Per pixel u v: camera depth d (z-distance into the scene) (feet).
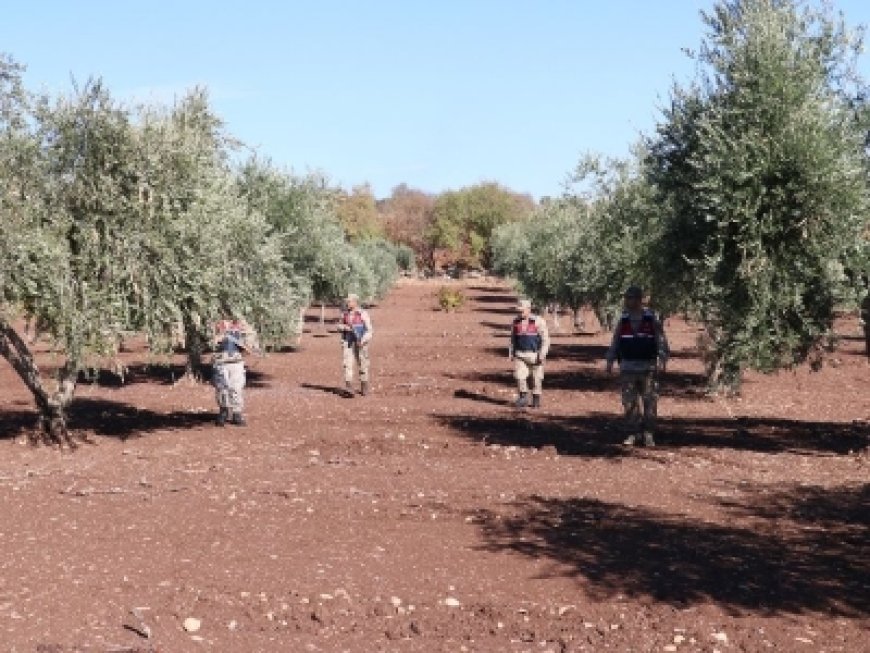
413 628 20.04
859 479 34.78
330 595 21.65
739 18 39.99
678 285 42.47
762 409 55.67
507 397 60.54
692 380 70.33
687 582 22.67
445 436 44.27
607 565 24.00
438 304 204.64
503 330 131.34
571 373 75.31
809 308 37.68
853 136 37.81
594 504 30.60
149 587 22.17
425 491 32.27
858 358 86.28
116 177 40.60
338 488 32.68
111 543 25.72
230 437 43.98
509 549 25.43
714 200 36.32
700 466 37.22
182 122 51.39
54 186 39.78
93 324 39.29
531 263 126.52
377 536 26.63
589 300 109.50
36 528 27.17
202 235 42.42
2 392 61.67
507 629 19.98
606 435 45.01
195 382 66.69
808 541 26.37
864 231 37.32
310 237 86.17
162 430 46.24
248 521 28.14
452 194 395.34
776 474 35.70
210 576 22.94
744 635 19.39
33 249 37.55
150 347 41.73
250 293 55.93
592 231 72.79
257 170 82.58
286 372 74.49
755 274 36.63
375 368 78.28
